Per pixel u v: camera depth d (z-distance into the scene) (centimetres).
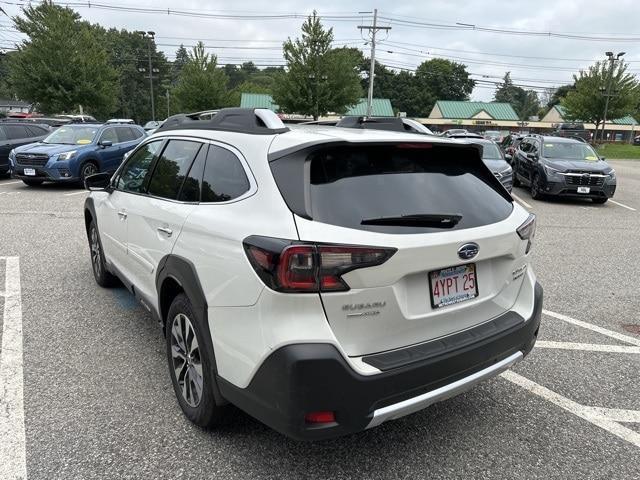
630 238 891
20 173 1275
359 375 222
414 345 248
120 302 500
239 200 257
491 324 279
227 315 244
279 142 255
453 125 8225
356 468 270
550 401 342
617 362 402
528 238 301
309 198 231
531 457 283
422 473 267
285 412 219
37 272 594
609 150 4528
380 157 264
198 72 4050
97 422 303
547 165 1305
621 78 4700
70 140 1357
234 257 239
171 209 313
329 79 3412
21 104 7219
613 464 279
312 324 219
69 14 2900
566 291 583
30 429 295
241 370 236
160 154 367
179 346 304
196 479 258
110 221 441
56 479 255
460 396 348
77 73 2909
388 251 226
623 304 541
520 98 12656
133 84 9425
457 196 276
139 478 257
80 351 395
